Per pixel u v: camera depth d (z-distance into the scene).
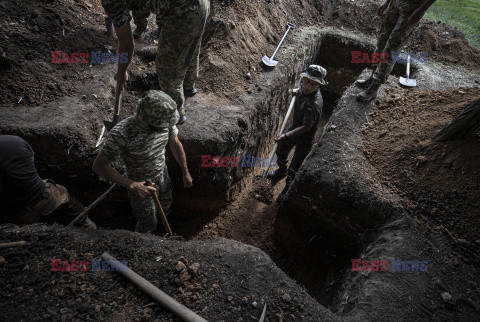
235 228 4.32
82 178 3.71
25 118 3.54
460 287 2.57
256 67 4.96
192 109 4.08
